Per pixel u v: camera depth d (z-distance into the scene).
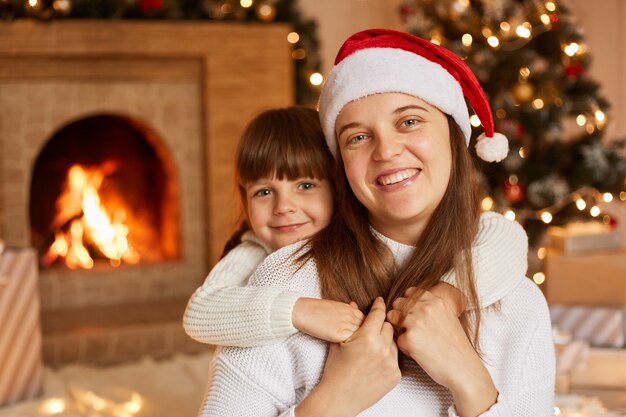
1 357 2.20
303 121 1.36
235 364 1.03
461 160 1.12
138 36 3.28
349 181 1.08
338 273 1.08
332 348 0.99
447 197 1.11
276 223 1.37
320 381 1.01
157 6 3.27
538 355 1.09
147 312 3.35
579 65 3.35
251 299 1.04
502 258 1.12
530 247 3.46
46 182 3.70
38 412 2.15
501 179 3.36
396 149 1.02
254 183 1.38
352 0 4.12
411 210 1.04
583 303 2.24
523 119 3.27
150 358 2.98
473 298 1.05
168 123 3.49
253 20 3.55
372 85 1.04
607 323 2.14
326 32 4.11
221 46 3.43
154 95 3.45
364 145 1.06
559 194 3.30
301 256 1.10
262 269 1.12
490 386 0.98
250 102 3.52
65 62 3.25
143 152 3.86
